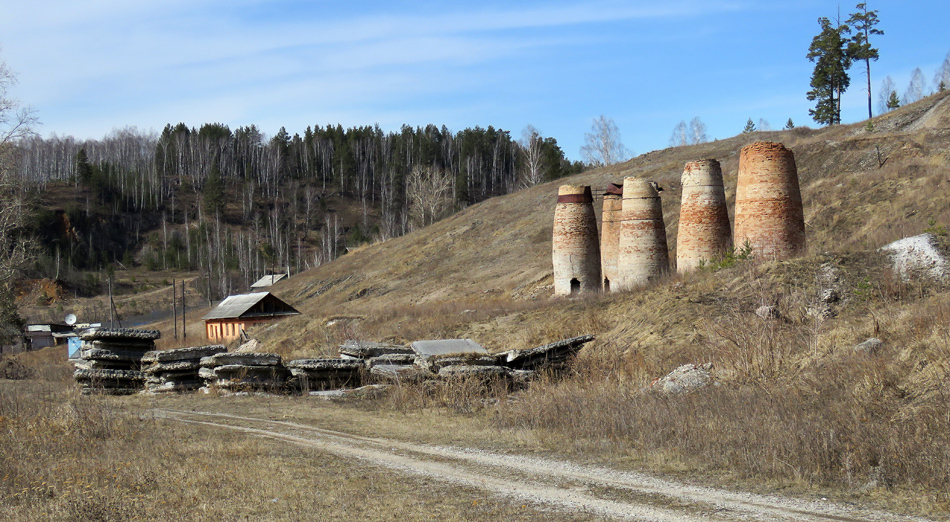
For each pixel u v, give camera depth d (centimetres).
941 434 984
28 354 5509
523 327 3027
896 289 2023
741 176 2719
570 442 1209
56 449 1224
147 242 12975
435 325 3509
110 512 838
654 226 3206
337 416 1628
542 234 6419
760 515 791
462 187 12675
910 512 783
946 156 4200
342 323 4241
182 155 16812
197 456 1167
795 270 2348
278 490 936
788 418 1131
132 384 2280
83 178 13938
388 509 841
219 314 5500
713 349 1783
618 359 2030
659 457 1066
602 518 788
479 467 1069
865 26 8944
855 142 5303
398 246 7662
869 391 1245
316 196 15575
